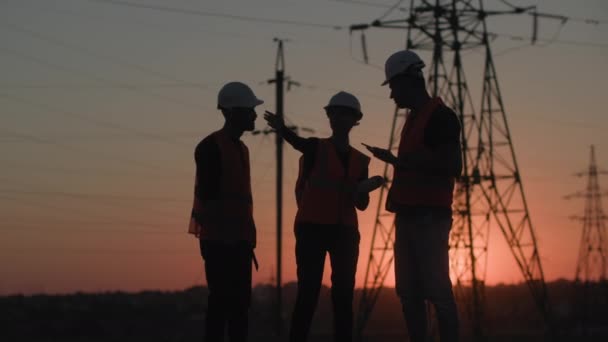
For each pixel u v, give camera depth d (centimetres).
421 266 927
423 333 952
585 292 8044
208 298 1066
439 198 926
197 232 1081
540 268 5100
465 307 4706
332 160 1057
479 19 4934
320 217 1045
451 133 912
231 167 1064
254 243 1081
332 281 1057
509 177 4897
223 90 1079
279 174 4825
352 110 1067
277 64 4809
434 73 4884
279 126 1055
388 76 942
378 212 4975
